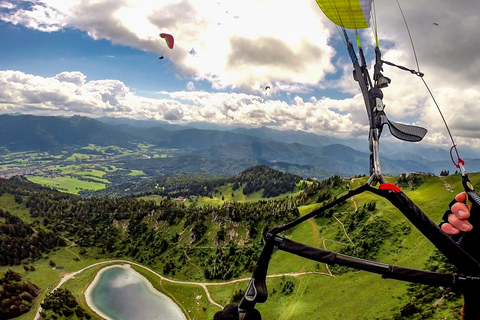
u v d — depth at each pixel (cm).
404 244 10044
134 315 11244
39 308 11519
